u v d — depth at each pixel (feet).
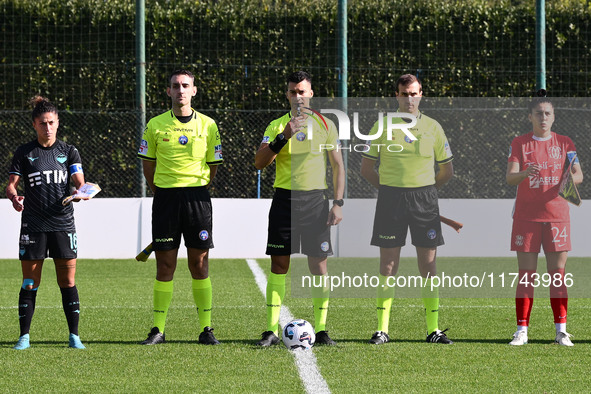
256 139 159.12
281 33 160.86
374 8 157.48
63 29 162.30
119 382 64.54
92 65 160.56
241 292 116.16
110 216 153.79
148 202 154.51
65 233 76.74
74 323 77.92
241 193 158.92
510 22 157.07
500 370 68.74
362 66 157.17
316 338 80.07
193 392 61.67
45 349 76.79
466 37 157.28
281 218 79.51
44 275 134.62
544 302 108.17
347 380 65.31
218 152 82.07
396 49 157.38
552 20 159.22
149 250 83.30
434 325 81.66
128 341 81.10
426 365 70.59
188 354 74.84
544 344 79.97
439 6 157.17
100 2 162.30
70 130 157.07
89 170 156.76
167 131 80.18
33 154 76.48
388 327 89.66
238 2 162.30
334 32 159.12
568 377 66.39
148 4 162.71
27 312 77.30
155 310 81.20
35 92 160.76
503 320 94.12
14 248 152.97
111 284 123.75
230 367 69.67
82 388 62.75
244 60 161.48
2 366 69.72
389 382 64.69
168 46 161.58
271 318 80.43
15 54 161.79
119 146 156.66
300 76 79.41
